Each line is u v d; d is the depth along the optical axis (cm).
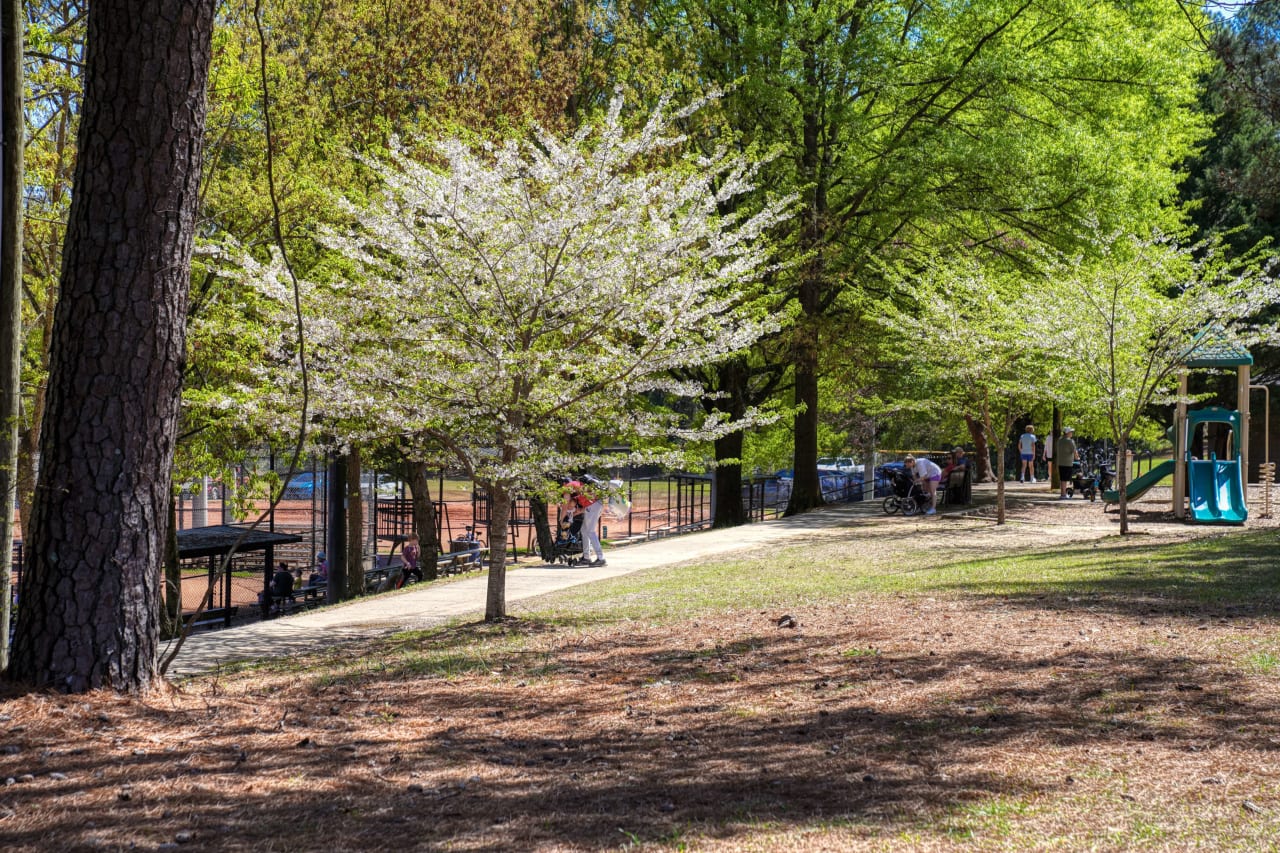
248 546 2159
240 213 1503
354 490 2084
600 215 1098
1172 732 563
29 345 1447
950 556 1524
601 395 1121
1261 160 2506
